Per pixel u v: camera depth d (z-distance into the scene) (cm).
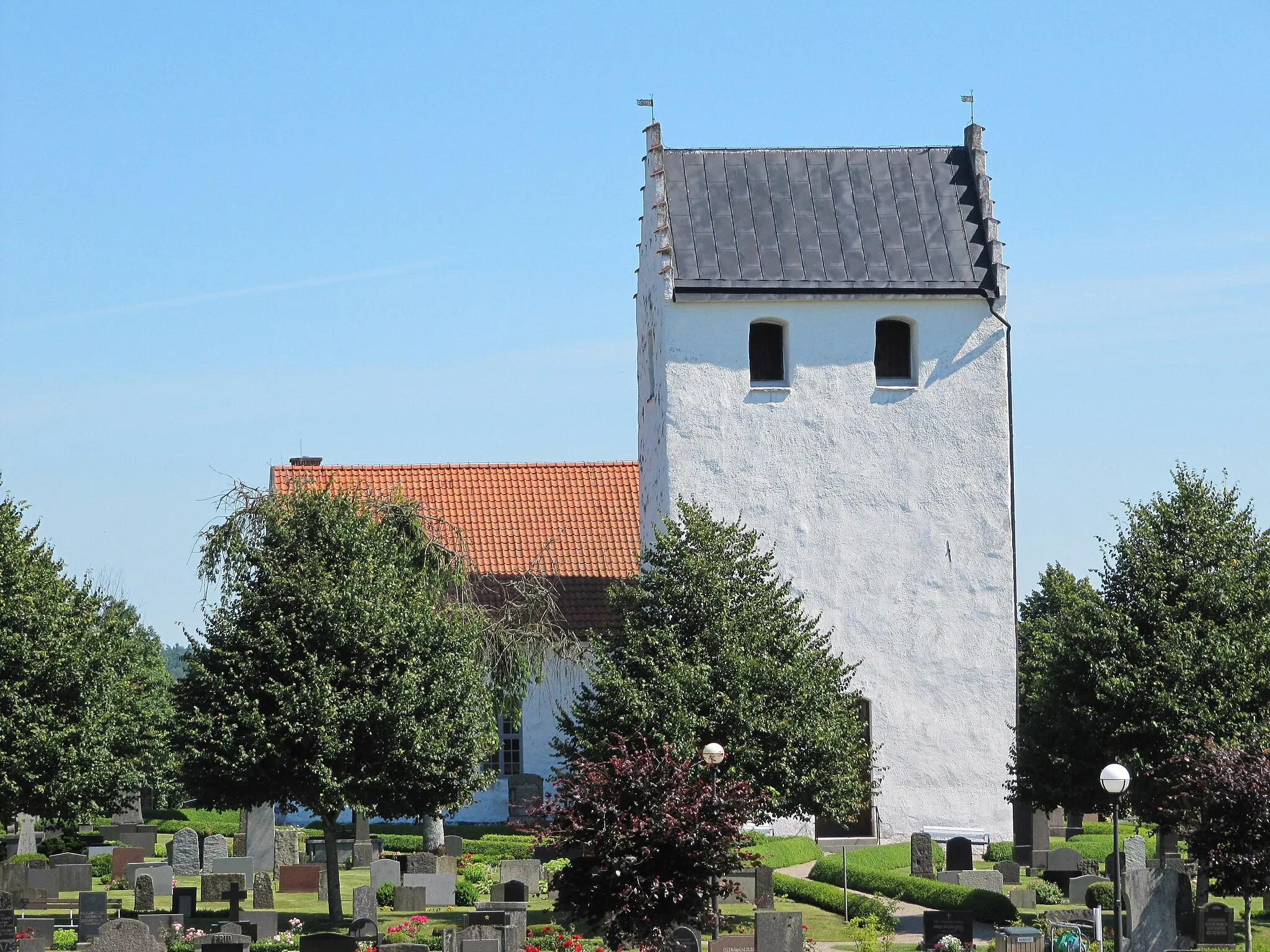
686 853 3136
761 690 4112
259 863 5012
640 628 4212
